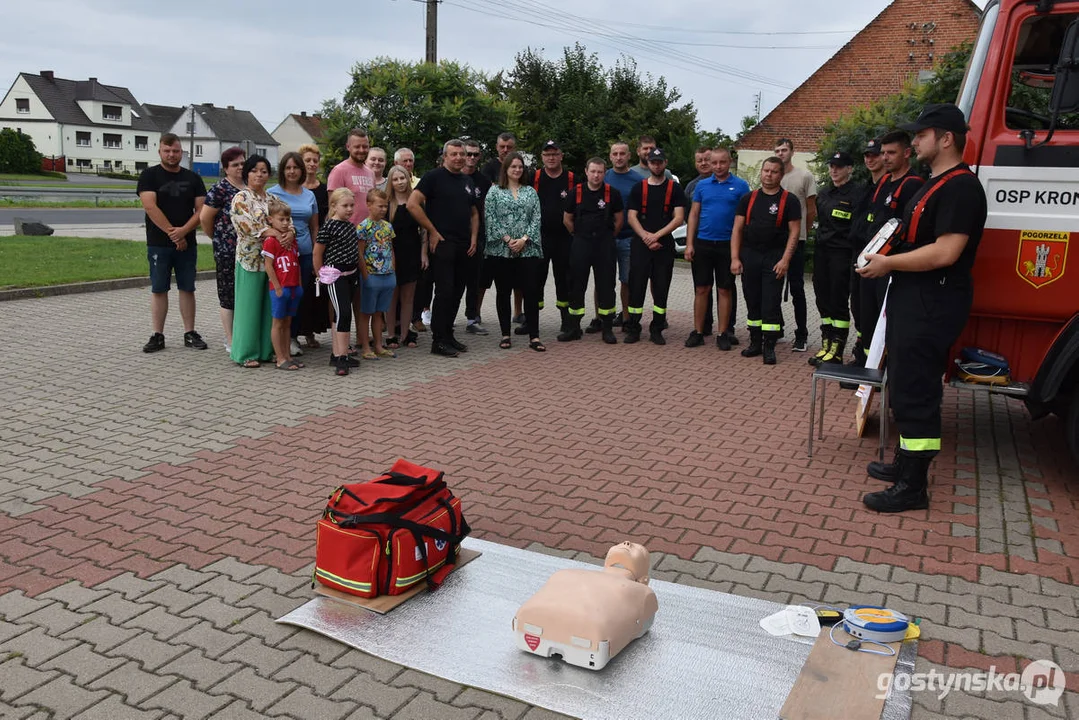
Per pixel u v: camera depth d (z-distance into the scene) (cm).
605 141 2469
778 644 348
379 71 1772
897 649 345
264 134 8862
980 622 370
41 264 1425
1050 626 368
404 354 873
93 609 367
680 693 314
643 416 671
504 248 878
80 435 593
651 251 931
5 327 958
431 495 405
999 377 531
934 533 461
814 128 2906
